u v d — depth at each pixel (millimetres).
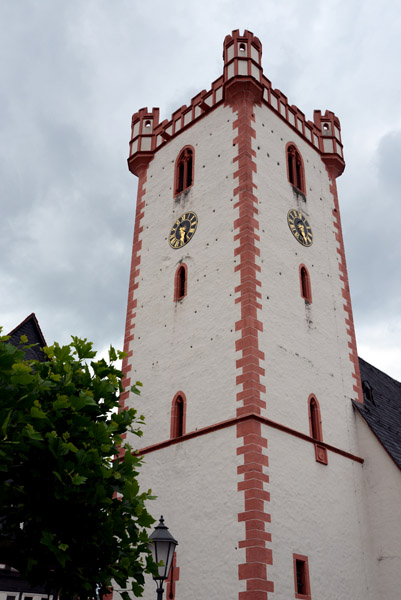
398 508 23234
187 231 27484
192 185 28672
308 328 25312
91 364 14023
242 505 19344
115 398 13820
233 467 20234
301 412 22859
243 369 21703
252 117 28062
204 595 19188
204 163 28625
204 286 25141
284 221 26922
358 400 26453
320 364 25047
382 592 22547
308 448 22297
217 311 23953
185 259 26828
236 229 24969
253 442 20062
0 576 23359
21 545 11555
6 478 11633
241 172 26188
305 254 27328
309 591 19484
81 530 11758
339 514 22375
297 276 26172
